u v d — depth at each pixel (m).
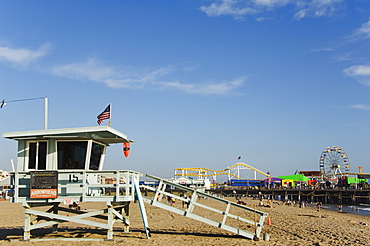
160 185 21.48
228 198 126.62
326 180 160.75
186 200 21.53
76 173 19.12
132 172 20.28
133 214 40.19
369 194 111.06
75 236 20.78
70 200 18.91
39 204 20.86
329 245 21.83
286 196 131.88
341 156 163.25
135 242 18.97
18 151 20.00
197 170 188.25
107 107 21.70
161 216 37.91
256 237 21.28
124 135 20.91
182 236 21.91
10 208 51.91
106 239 19.27
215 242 20.00
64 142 19.94
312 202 120.62
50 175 18.77
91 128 19.17
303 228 30.56
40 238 19.75
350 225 37.03
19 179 19.36
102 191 21.59
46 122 20.91
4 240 19.81
